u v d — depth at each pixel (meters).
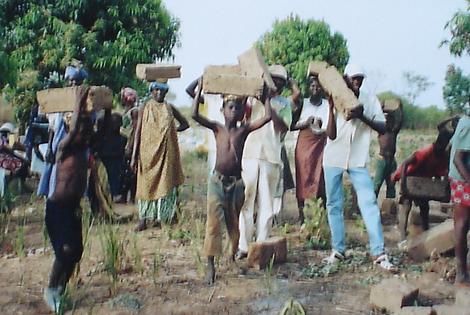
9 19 13.41
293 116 7.91
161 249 7.18
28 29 13.09
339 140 6.61
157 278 6.11
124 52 13.45
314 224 7.55
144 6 13.84
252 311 5.28
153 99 8.07
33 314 5.23
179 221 8.18
